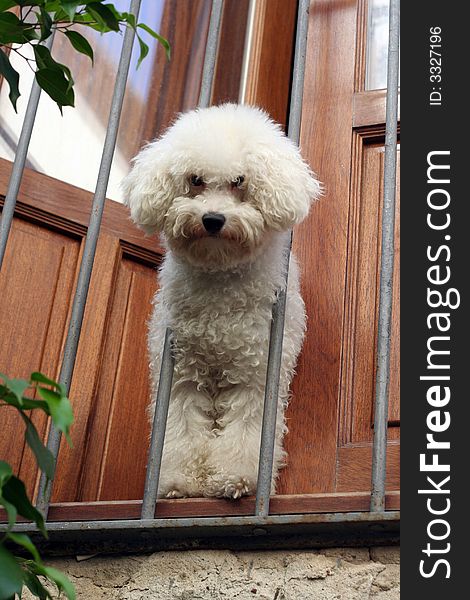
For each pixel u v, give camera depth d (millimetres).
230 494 1717
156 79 2846
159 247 2426
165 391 1803
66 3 1286
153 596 1640
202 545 1673
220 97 2854
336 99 2385
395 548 1605
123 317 2320
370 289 2121
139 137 2748
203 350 1946
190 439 1961
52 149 2553
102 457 2162
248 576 1623
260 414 1951
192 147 1959
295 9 2982
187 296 1947
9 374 2141
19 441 2074
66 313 2248
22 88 2553
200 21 2982
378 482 1597
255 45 2865
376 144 2311
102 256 2334
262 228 1936
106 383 2236
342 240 2182
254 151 1955
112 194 2588
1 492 1014
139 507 1688
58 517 1688
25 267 2246
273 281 1941
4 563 978
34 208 2297
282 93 2859
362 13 2512
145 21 2906
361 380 2021
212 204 1896
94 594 1668
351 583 1582
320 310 2113
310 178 2043
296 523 1586
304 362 2066
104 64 2770
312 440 1981
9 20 1375
